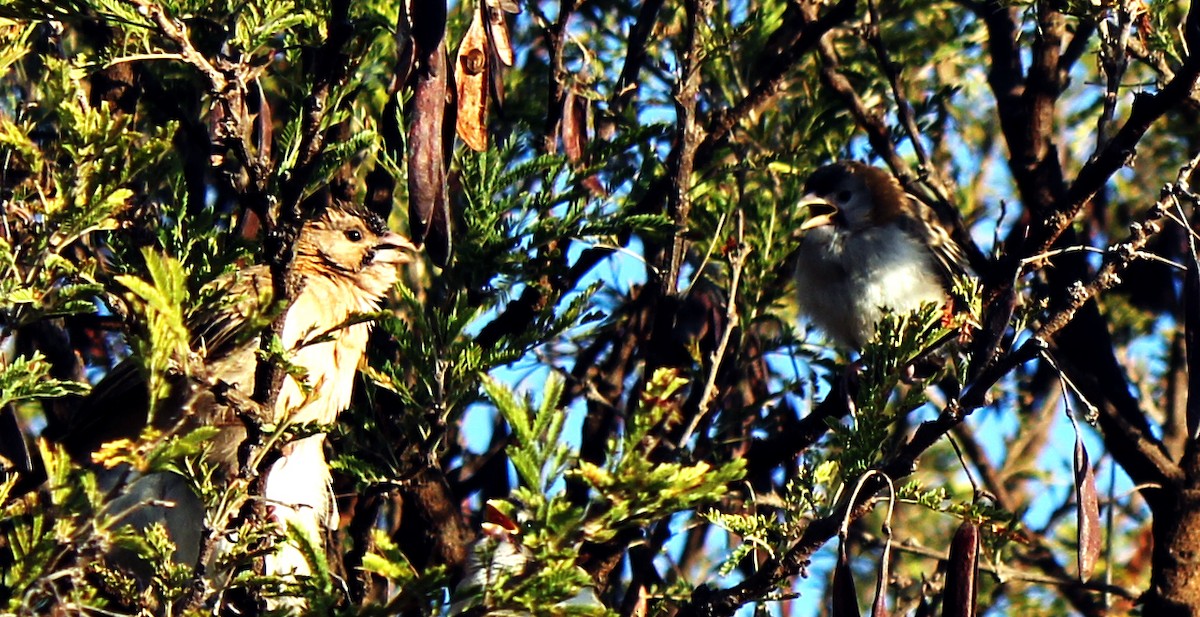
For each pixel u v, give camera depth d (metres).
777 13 13.25
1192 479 11.67
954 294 10.90
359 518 10.80
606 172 12.90
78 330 11.52
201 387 6.89
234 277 8.14
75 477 7.03
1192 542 11.56
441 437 10.34
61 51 10.30
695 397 11.10
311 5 9.98
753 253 12.39
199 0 8.05
